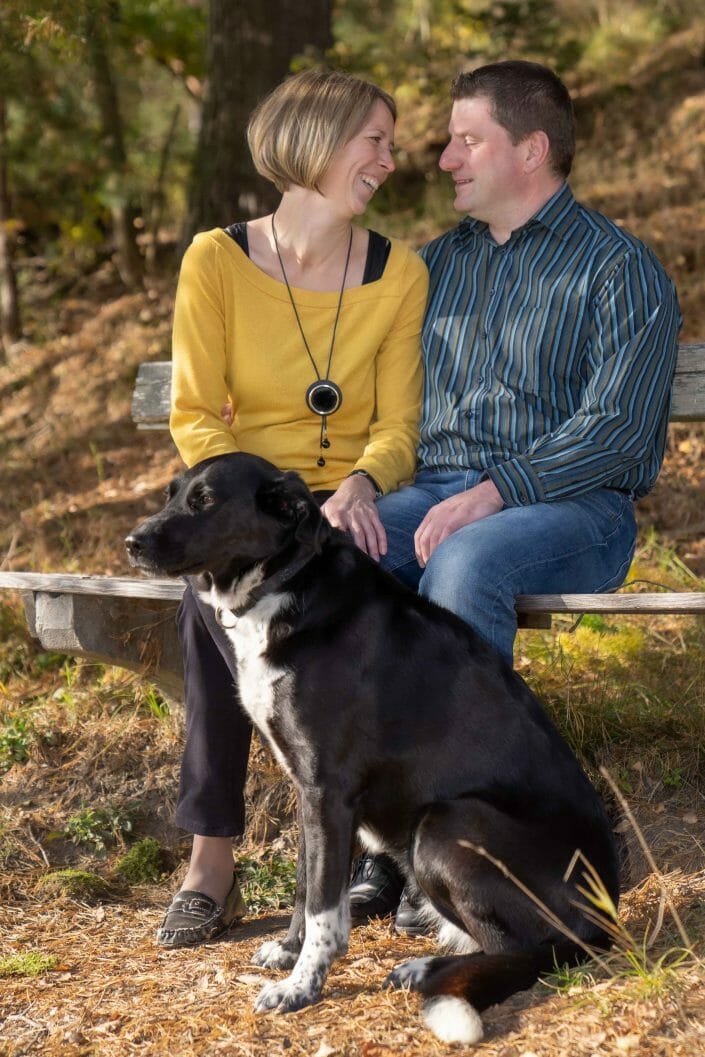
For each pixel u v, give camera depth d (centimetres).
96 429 743
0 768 414
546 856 269
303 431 347
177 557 279
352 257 354
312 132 330
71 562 589
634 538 349
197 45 995
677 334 340
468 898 267
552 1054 228
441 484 351
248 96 789
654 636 457
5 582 372
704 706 390
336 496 328
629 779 372
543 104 340
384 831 288
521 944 267
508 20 971
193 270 342
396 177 1028
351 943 305
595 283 332
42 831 386
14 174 1001
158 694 441
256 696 282
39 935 326
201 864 323
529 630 465
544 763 279
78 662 483
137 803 394
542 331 337
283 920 335
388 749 277
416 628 282
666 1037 230
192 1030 255
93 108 973
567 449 321
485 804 269
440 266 367
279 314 344
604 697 403
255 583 281
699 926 282
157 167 1057
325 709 274
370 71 966
